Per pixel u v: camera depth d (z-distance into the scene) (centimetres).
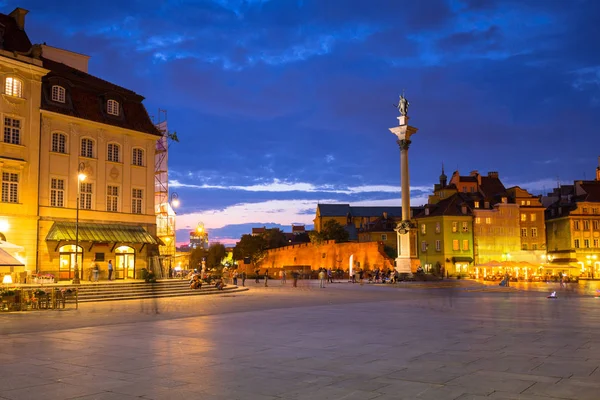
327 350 1345
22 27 4488
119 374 1062
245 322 2025
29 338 1598
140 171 4897
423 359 1207
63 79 4403
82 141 4494
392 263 8944
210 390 927
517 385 947
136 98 4988
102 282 3900
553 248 10212
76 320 2144
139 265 4759
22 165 4053
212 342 1496
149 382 990
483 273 9050
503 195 9912
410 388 933
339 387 945
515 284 6188
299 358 1234
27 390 930
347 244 9994
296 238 16288
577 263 9538
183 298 3566
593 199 9794
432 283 5503
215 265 14125
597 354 1255
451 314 2295
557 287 5359
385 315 2272
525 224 9869
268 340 1530
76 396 888
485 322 1956
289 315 2305
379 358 1226
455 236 9462
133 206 4825
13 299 2600
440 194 10550
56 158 4303
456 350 1324
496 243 9600
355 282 6431
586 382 967
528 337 1541
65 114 4344
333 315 2289
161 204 6425
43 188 4203
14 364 1171
